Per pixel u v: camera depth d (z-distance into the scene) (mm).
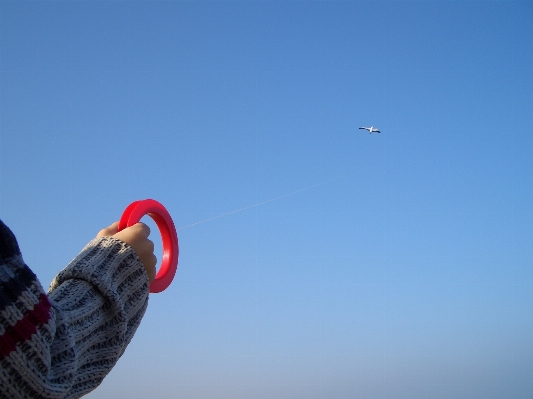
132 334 1643
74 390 1429
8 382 1147
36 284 1241
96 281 1535
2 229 1248
